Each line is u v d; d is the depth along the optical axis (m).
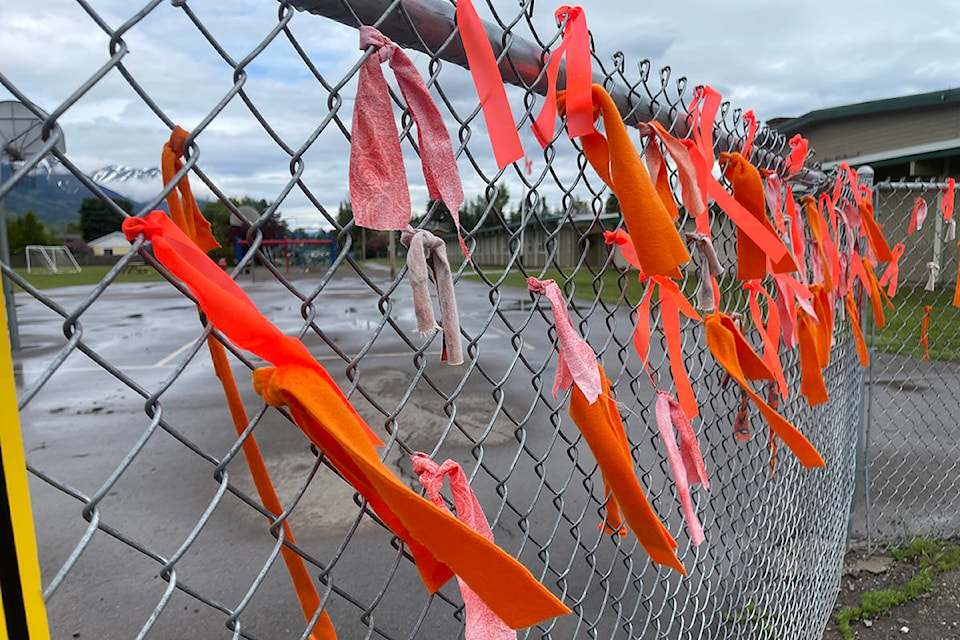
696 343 1.56
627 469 0.99
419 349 0.75
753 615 2.13
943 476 3.90
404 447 0.79
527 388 6.05
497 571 0.59
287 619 2.49
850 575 2.91
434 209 0.77
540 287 0.97
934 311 8.38
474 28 0.77
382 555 2.92
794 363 2.17
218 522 3.28
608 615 2.42
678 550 2.24
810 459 1.23
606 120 0.88
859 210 2.46
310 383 0.58
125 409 5.56
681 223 1.29
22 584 0.46
